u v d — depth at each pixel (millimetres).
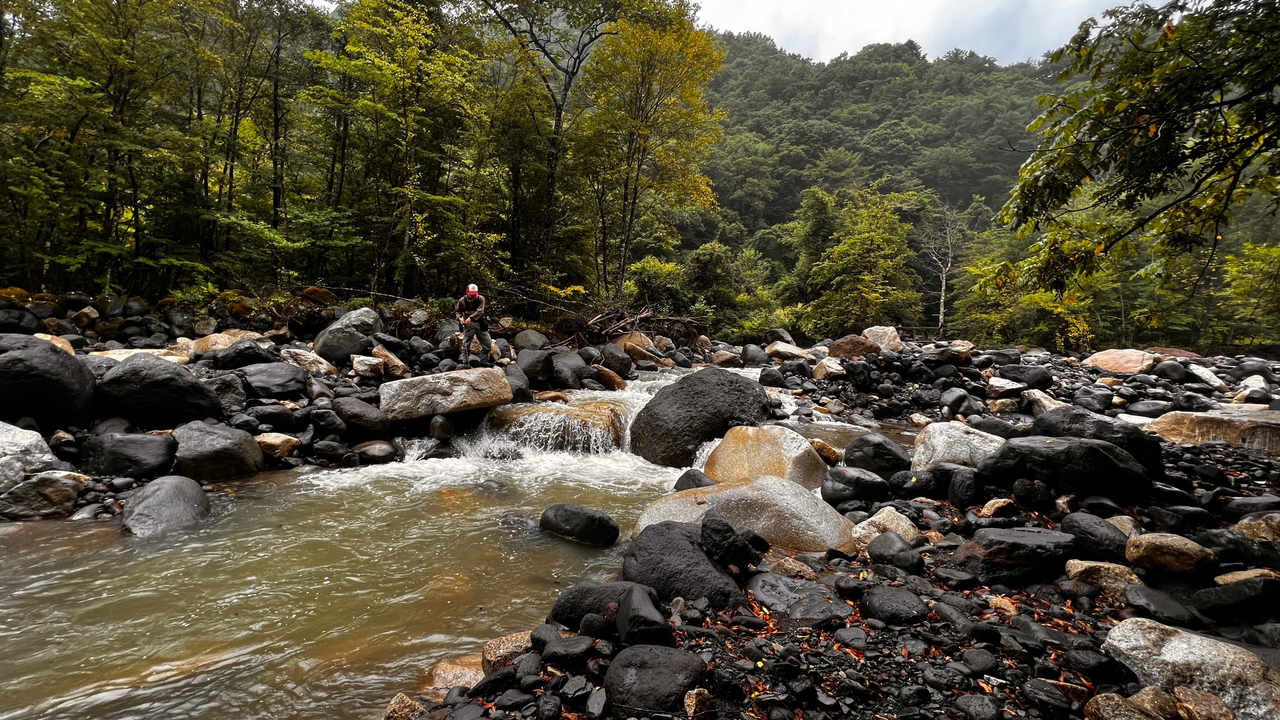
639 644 3205
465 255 15953
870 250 29641
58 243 14078
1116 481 5309
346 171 18734
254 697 3246
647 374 14398
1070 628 3621
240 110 17109
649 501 6848
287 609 4176
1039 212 5125
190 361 10297
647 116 20406
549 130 19828
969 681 2977
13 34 13430
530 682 2963
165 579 4551
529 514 6258
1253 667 2738
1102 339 29719
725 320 24578
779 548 5016
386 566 4918
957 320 33344
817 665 3111
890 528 5199
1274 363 15836
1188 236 5484
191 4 14672
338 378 10242
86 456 6449
